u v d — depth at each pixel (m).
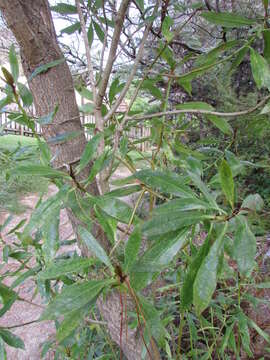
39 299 1.78
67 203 0.41
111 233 0.38
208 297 0.28
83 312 0.30
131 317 0.67
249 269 0.29
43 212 0.38
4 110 0.55
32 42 0.63
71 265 0.33
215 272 0.29
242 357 0.98
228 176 0.33
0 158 0.63
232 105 2.30
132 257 0.31
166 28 0.66
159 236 0.33
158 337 0.35
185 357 0.85
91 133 0.73
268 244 0.80
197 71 0.62
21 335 1.50
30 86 0.68
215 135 2.00
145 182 0.37
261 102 0.48
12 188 3.38
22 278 0.62
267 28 0.52
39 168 0.36
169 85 0.74
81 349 0.78
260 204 0.33
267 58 0.54
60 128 0.69
